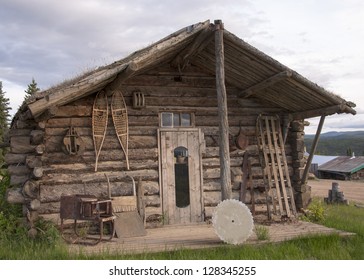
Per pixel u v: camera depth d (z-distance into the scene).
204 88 10.79
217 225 7.98
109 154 9.80
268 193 11.03
